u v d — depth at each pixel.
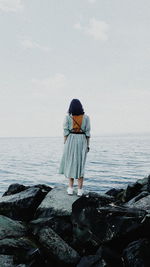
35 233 4.21
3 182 32.50
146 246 3.28
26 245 3.83
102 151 85.88
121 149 94.44
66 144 5.32
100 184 29.23
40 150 106.81
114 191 8.01
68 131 5.29
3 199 5.78
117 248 3.62
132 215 3.79
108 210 3.88
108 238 3.60
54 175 37.75
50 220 4.48
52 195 5.48
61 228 4.33
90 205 4.20
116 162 52.88
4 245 3.68
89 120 5.31
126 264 3.20
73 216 4.20
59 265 3.58
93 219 3.87
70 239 4.20
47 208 5.07
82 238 3.89
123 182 30.55
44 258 3.62
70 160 5.26
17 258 3.44
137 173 37.88
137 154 72.12
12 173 40.72
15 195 5.77
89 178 33.53
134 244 3.36
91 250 3.78
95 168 43.94
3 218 4.41
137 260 3.12
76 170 5.23
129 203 5.55
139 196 5.68
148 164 48.81
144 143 136.62
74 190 5.91
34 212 5.40
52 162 57.38
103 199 4.38
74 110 5.21
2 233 4.01
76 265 3.51
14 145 162.50
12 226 4.30
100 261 3.16
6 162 59.06
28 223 4.90
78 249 3.90
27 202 5.41
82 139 5.26
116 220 3.70
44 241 3.83
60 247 3.71
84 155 5.28
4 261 3.40
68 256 3.60
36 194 5.57
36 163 55.81
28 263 3.33
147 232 3.59
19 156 76.88
